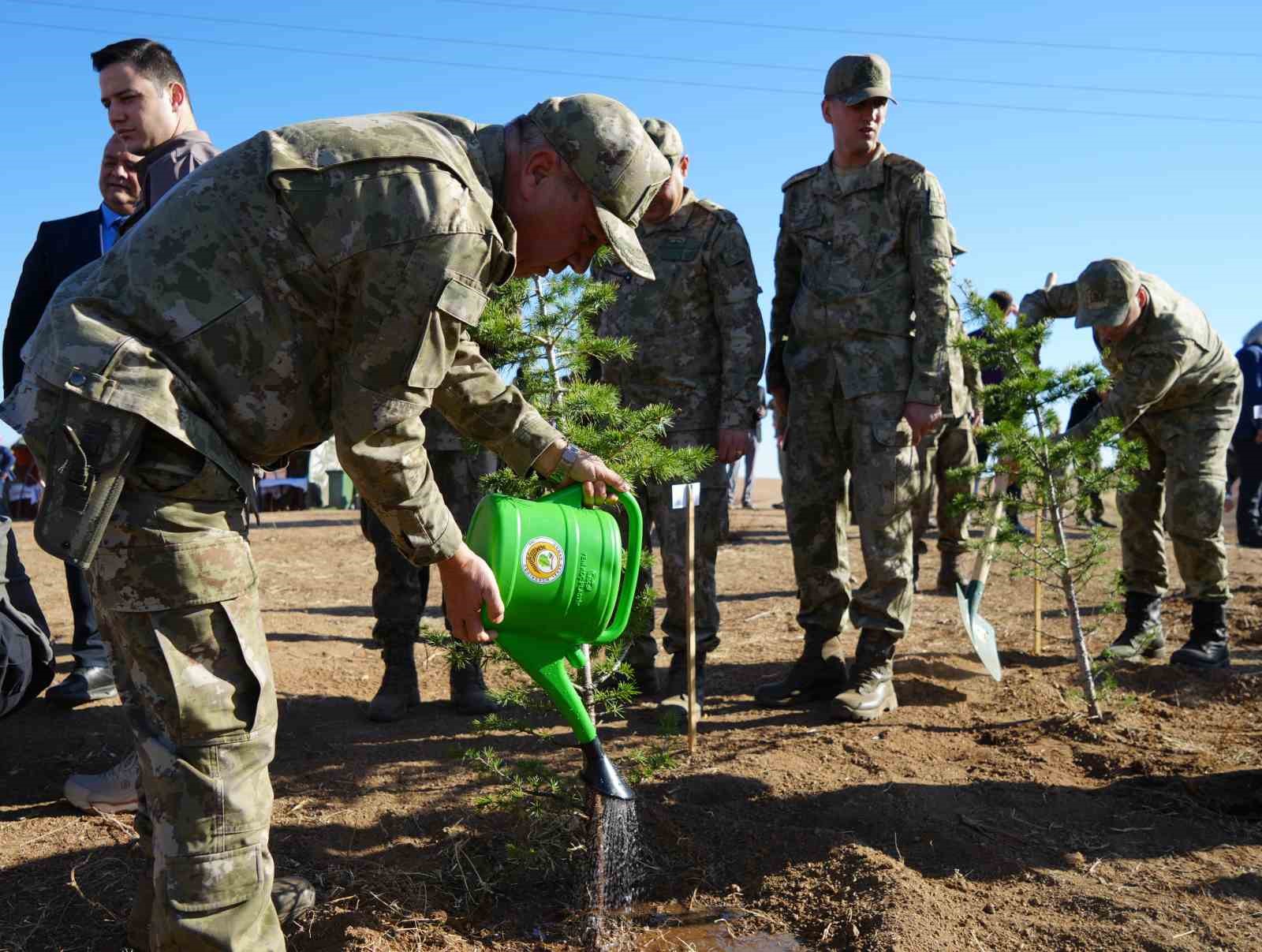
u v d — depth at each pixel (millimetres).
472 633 2447
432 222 2082
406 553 2297
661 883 3100
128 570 2129
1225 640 5352
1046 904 2895
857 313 4617
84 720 4344
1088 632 4539
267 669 2287
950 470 4660
